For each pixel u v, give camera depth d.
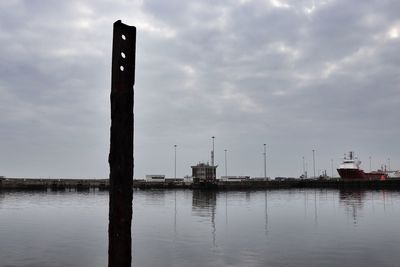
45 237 29.69
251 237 29.67
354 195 98.06
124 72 8.64
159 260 21.72
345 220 41.22
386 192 118.75
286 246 25.86
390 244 26.67
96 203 68.56
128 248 8.61
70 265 20.66
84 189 136.00
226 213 48.97
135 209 55.09
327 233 31.73
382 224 37.72
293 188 152.88
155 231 32.91
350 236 30.14
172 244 26.66
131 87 8.74
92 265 20.70
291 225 36.97
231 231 32.91
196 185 139.12
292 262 21.25
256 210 53.38
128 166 8.64
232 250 24.53
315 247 25.58
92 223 38.72
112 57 8.60
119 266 8.48
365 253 23.64
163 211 52.00
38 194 103.81
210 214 47.72
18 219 42.34
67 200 77.56
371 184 150.25
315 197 88.19
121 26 8.64
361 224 37.72
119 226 8.52
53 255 23.03
